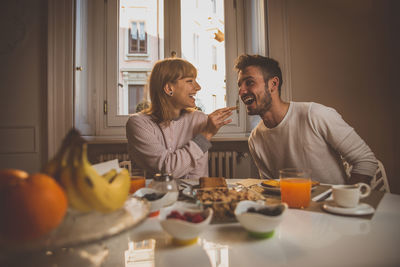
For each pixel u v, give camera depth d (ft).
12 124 6.53
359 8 6.61
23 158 6.56
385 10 6.42
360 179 3.69
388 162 6.41
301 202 2.34
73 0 6.61
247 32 7.73
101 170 1.99
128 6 7.54
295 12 6.86
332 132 3.92
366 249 1.51
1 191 1.21
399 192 6.33
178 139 4.78
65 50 6.56
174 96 4.65
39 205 1.18
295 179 2.43
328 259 1.40
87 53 7.22
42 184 1.24
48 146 6.47
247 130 7.68
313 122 4.01
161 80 4.63
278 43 6.82
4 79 6.54
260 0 7.14
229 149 7.57
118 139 6.93
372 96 6.51
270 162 4.59
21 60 6.60
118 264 1.40
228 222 2.04
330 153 4.14
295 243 1.63
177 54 7.59
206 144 4.25
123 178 1.69
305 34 6.83
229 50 7.71
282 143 4.29
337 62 6.70
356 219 2.03
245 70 4.32
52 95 6.50
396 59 6.33
